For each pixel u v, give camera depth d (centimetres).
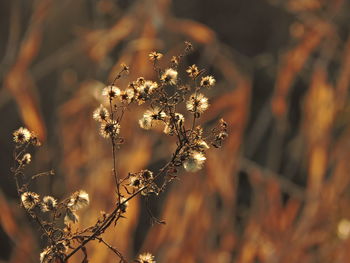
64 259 108
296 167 233
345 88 221
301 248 205
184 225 201
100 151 202
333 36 227
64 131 209
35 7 233
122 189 189
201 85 107
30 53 220
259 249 205
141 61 203
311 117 221
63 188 206
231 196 206
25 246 195
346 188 211
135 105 197
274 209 210
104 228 108
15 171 109
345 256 203
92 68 224
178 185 204
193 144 106
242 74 231
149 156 199
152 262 109
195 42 226
